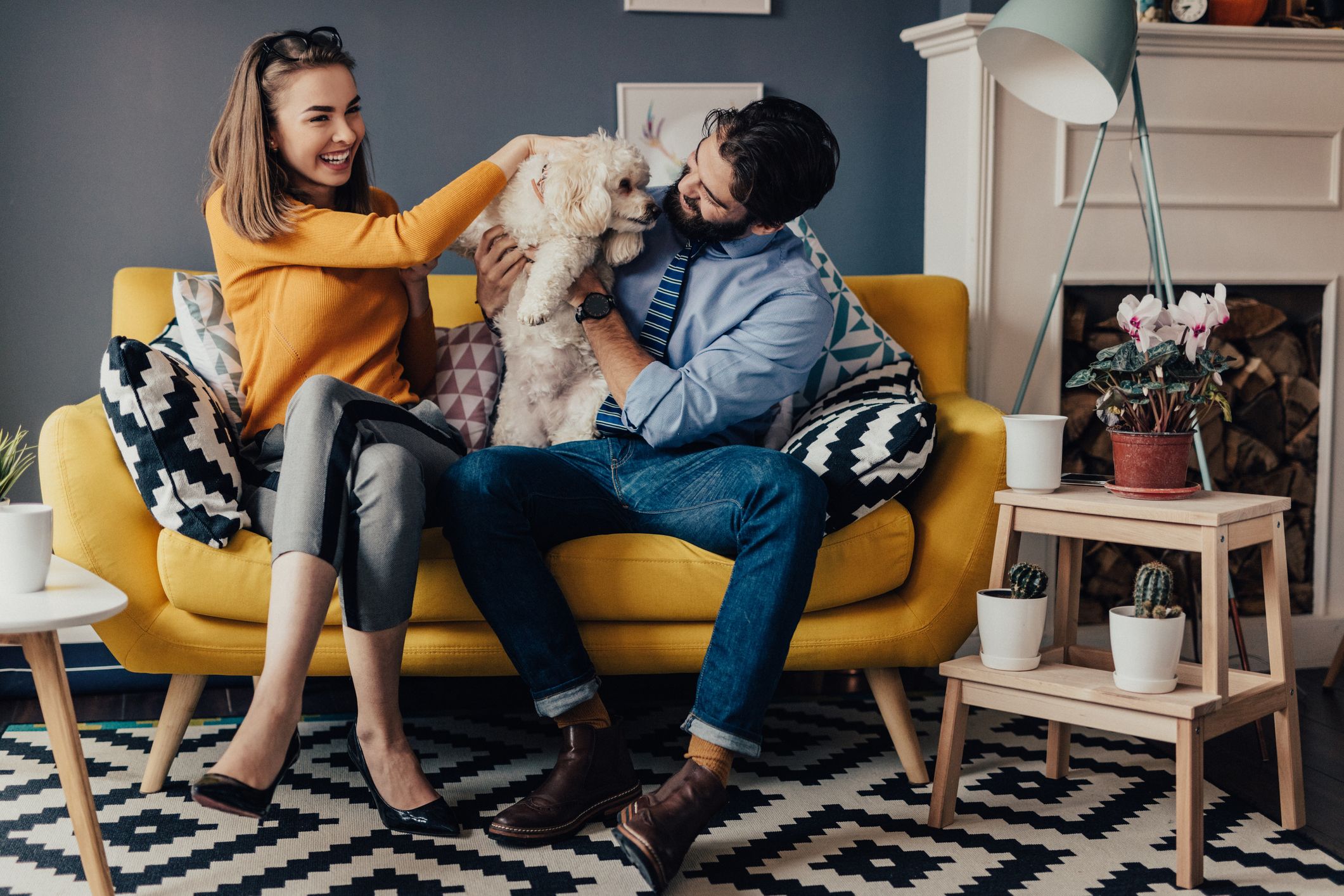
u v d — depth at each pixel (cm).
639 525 164
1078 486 167
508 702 213
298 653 128
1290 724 155
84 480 152
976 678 153
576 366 178
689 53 239
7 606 117
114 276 221
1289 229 238
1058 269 231
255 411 166
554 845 146
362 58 226
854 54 245
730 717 139
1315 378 244
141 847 145
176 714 163
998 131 226
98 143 218
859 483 160
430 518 161
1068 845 148
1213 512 141
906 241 252
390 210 194
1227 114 234
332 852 144
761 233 173
